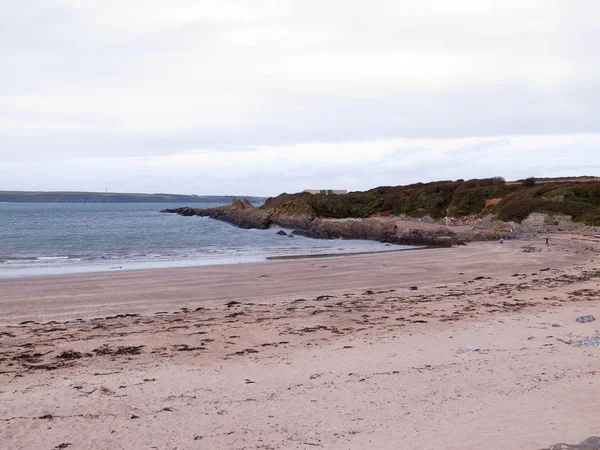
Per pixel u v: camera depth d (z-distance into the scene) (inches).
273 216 2933.1
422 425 278.8
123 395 337.7
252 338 501.0
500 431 265.1
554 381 340.5
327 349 456.1
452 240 1729.8
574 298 687.7
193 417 298.8
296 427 282.5
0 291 790.5
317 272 1027.9
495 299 695.1
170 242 1929.1
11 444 262.7
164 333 523.8
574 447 240.2
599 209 2082.9
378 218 2829.7
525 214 2158.0
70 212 5497.1
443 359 408.5
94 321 591.5
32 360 430.0
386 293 779.4
